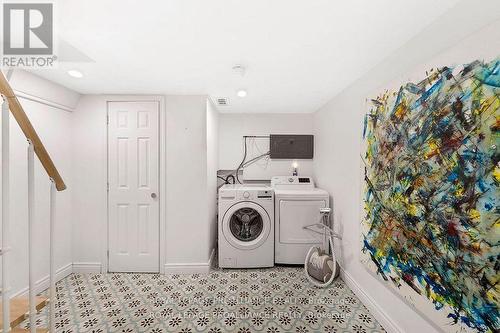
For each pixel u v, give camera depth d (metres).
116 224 2.56
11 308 1.17
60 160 2.37
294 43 1.47
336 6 1.12
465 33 1.07
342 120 2.38
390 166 1.53
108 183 2.54
